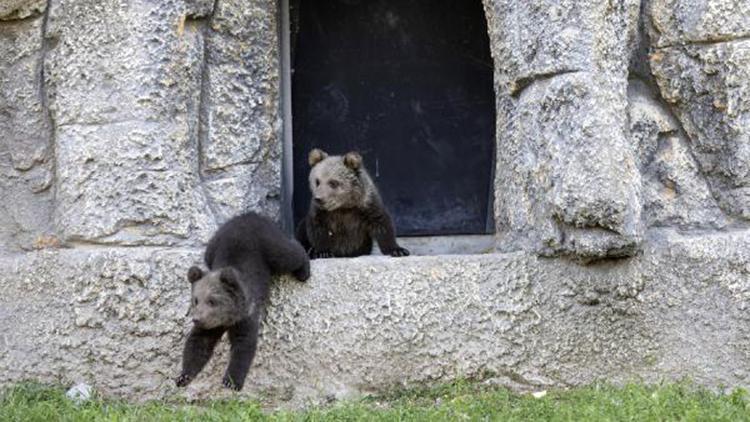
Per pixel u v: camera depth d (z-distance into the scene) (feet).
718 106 44.32
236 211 46.50
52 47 45.88
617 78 43.04
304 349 43.86
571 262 43.80
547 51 42.78
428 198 52.39
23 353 44.62
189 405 43.19
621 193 41.78
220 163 46.42
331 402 43.68
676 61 44.68
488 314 43.80
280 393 43.91
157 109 44.52
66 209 45.01
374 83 51.98
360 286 43.98
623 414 37.47
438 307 43.80
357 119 52.16
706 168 44.88
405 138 52.29
